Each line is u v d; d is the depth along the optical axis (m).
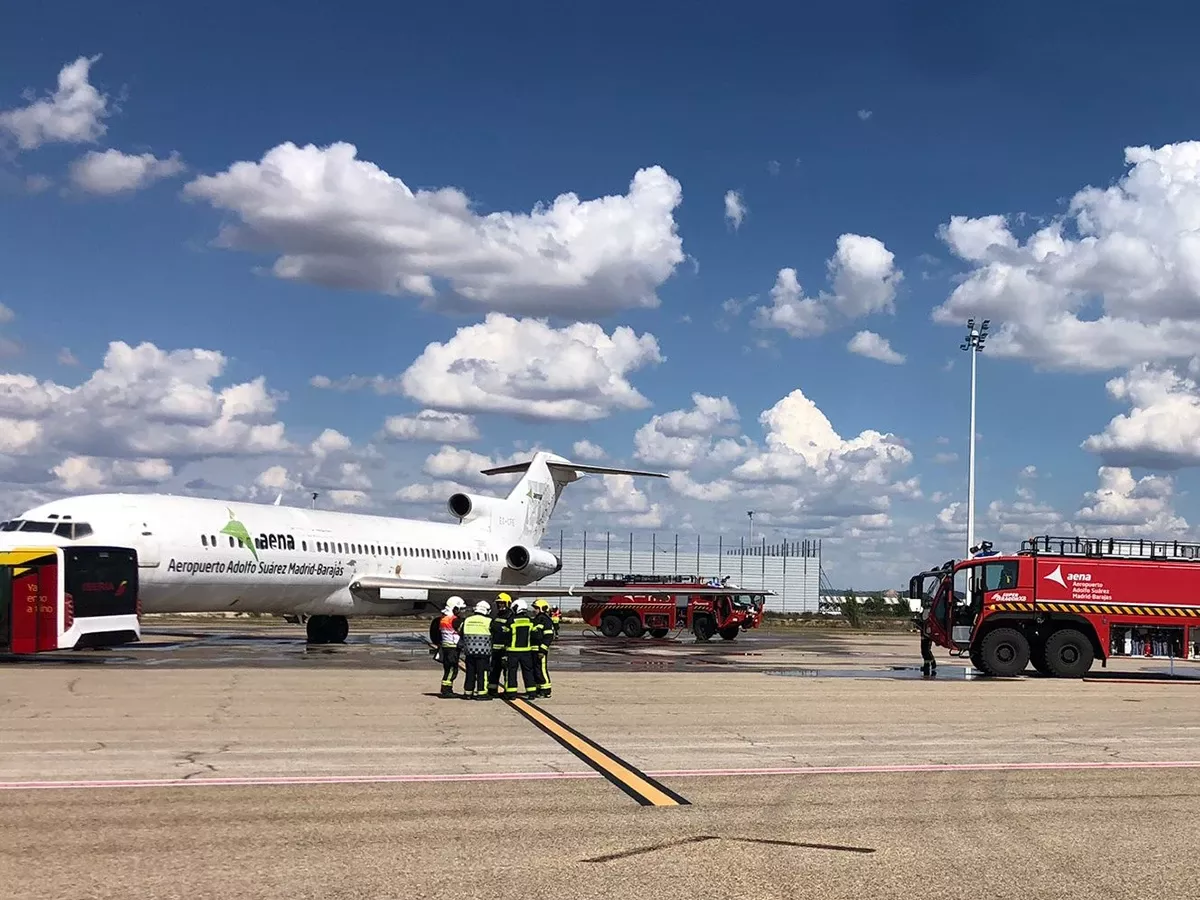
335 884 7.67
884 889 7.80
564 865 8.28
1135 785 12.07
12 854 8.33
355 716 16.66
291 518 36.53
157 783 11.12
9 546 28.02
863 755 13.88
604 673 26.31
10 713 16.30
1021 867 8.46
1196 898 7.72
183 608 32.88
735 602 47.84
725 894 7.61
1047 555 28.27
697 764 12.98
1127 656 28.03
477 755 13.29
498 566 46.22
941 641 28.42
